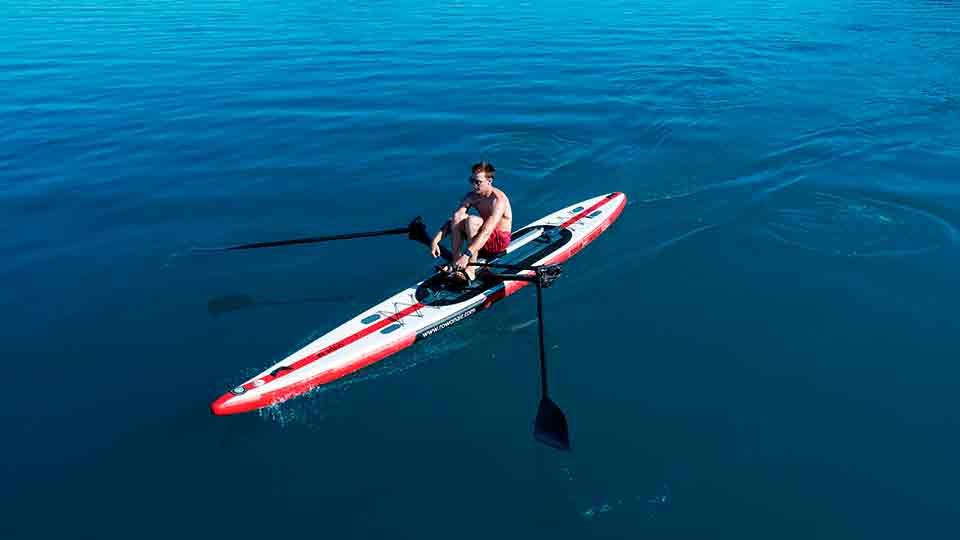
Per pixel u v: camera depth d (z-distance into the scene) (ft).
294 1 126.41
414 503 21.67
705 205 41.34
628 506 21.38
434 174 46.75
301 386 26.50
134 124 57.47
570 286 33.42
